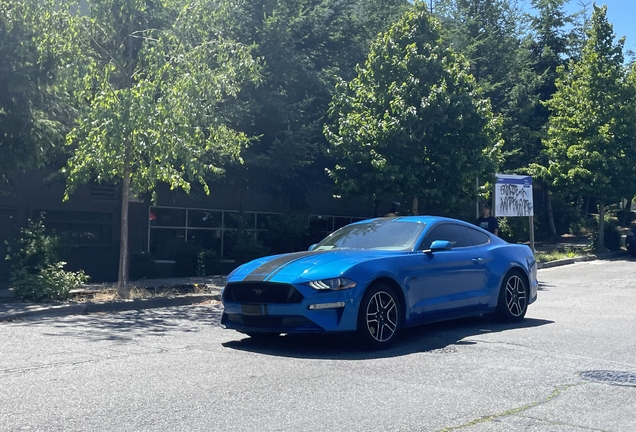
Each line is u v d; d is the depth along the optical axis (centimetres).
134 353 820
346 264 830
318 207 2600
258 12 1988
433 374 717
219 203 2281
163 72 1371
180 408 587
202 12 1484
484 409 591
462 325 1038
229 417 562
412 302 881
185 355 810
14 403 598
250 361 777
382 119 1848
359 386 665
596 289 1612
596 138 2698
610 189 2722
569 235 3628
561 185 2859
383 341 842
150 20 1510
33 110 1484
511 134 3055
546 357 805
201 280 1820
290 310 805
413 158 1814
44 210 1859
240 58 1493
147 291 1460
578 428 543
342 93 1966
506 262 1040
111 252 1925
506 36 3312
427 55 1880
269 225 2198
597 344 888
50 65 1420
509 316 1048
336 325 805
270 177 2089
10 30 1381
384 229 984
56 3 1462
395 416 568
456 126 1784
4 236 1773
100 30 1477
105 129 1289
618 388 668
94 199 1964
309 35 2156
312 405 598
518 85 3102
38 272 1433
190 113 1380
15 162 1495
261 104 1934
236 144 1562
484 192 2012
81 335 960
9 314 1159
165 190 2081
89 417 559
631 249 2650
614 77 2742
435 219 992
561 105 2870
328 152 1909
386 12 2598
